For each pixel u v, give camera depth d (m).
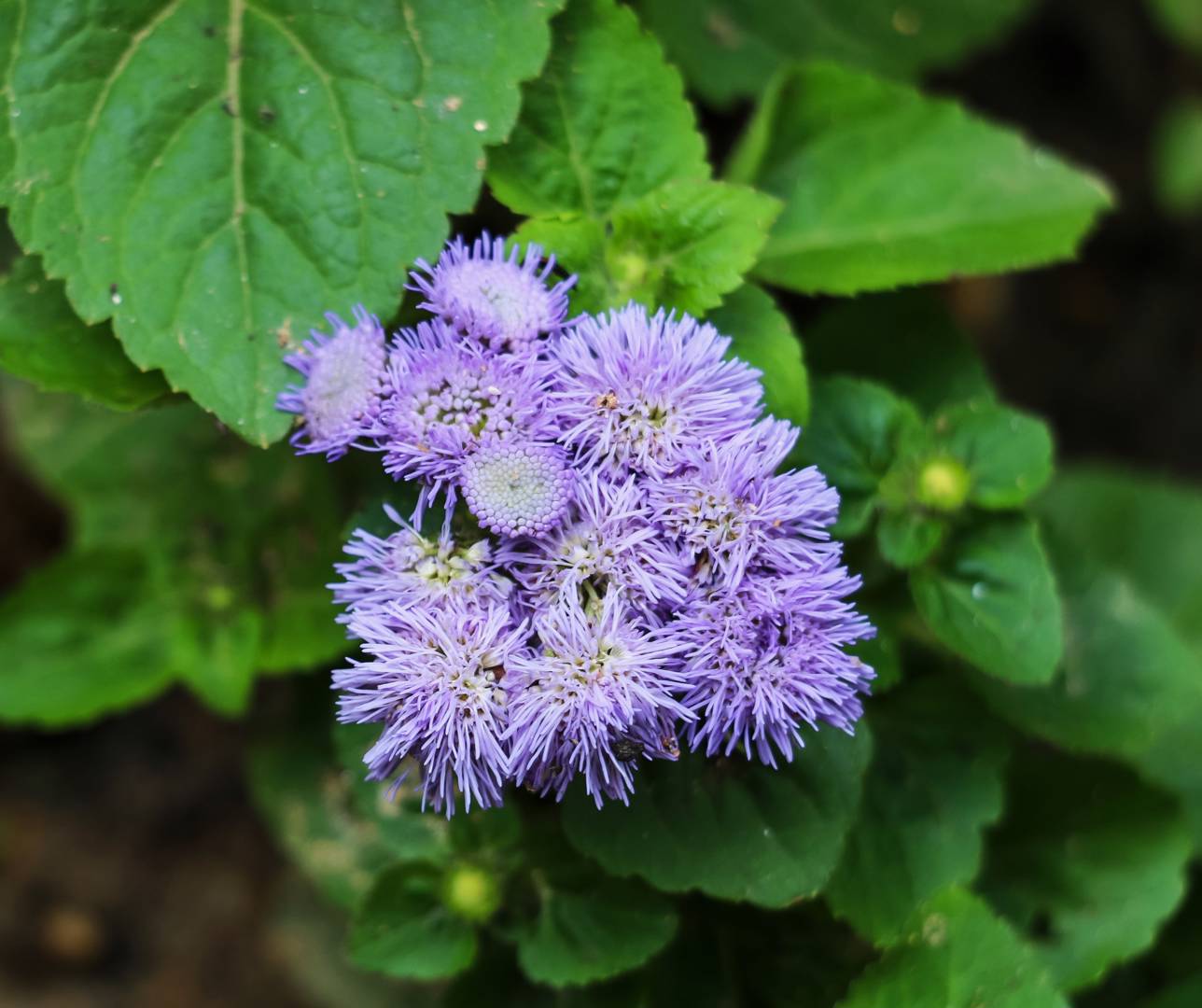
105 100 0.21
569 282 0.20
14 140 0.21
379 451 0.20
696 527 0.19
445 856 0.22
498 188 0.22
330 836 0.24
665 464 0.19
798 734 0.19
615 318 0.20
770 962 0.23
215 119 0.21
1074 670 0.23
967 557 0.22
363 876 0.24
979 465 0.22
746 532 0.19
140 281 0.21
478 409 0.19
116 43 0.21
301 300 0.21
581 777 0.21
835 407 0.22
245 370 0.21
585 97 0.22
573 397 0.19
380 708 0.19
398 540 0.19
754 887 0.20
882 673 0.21
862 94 0.24
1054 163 0.24
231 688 0.24
